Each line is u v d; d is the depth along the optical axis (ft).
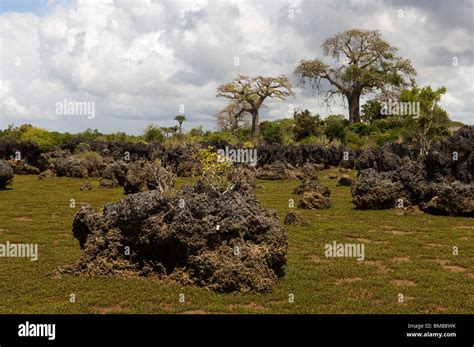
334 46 347.36
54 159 202.28
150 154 207.00
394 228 79.20
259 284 46.39
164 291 46.50
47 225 81.15
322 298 45.55
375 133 287.28
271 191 132.87
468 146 106.11
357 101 351.25
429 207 93.97
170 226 48.55
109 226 51.88
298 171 179.11
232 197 51.78
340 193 129.18
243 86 324.39
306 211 96.63
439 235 73.51
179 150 196.44
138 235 50.19
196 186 53.78
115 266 51.06
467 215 90.33
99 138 289.12
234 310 42.32
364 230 76.69
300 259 59.31
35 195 120.57
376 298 46.11
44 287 48.03
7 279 51.03
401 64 340.18
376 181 100.53
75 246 66.23
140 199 50.31
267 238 49.08
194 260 48.03
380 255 61.57
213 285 46.70
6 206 101.60
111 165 144.05
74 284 48.47
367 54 342.23
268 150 213.66
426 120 200.64
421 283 50.42
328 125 311.27
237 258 47.19
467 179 105.19
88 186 133.49
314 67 349.61
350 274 53.47
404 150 185.16
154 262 50.44
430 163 107.34
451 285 49.80
